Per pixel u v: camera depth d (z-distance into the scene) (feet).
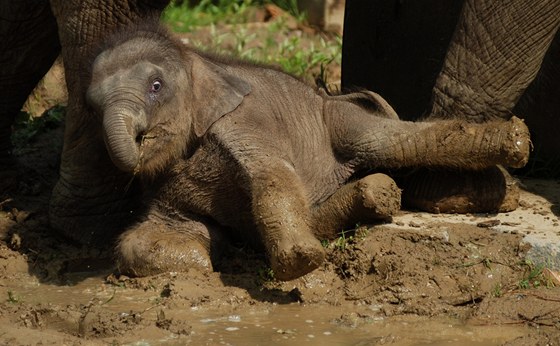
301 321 34.01
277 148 38.86
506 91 39.52
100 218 41.91
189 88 38.68
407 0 48.49
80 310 34.45
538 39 39.01
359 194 37.68
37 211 43.47
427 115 41.39
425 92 48.19
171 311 34.76
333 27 76.95
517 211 40.52
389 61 49.55
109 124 35.35
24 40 45.39
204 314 34.60
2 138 46.73
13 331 31.83
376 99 42.37
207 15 77.56
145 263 37.35
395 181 40.98
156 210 39.75
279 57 65.72
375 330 33.19
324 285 36.88
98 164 41.27
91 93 36.68
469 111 39.73
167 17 71.82
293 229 34.99
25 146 51.39
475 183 39.75
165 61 37.96
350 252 37.47
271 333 32.89
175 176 39.14
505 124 38.11
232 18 77.41
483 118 39.70
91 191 41.60
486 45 39.32
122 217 42.14
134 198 42.27
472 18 39.58
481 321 33.68
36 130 52.90
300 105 41.57
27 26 45.06
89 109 38.68
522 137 37.81
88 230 41.75
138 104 36.32
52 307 34.53
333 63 65.72
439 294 35.76
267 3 81.46
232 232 40.22
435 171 40.09
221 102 38.83
